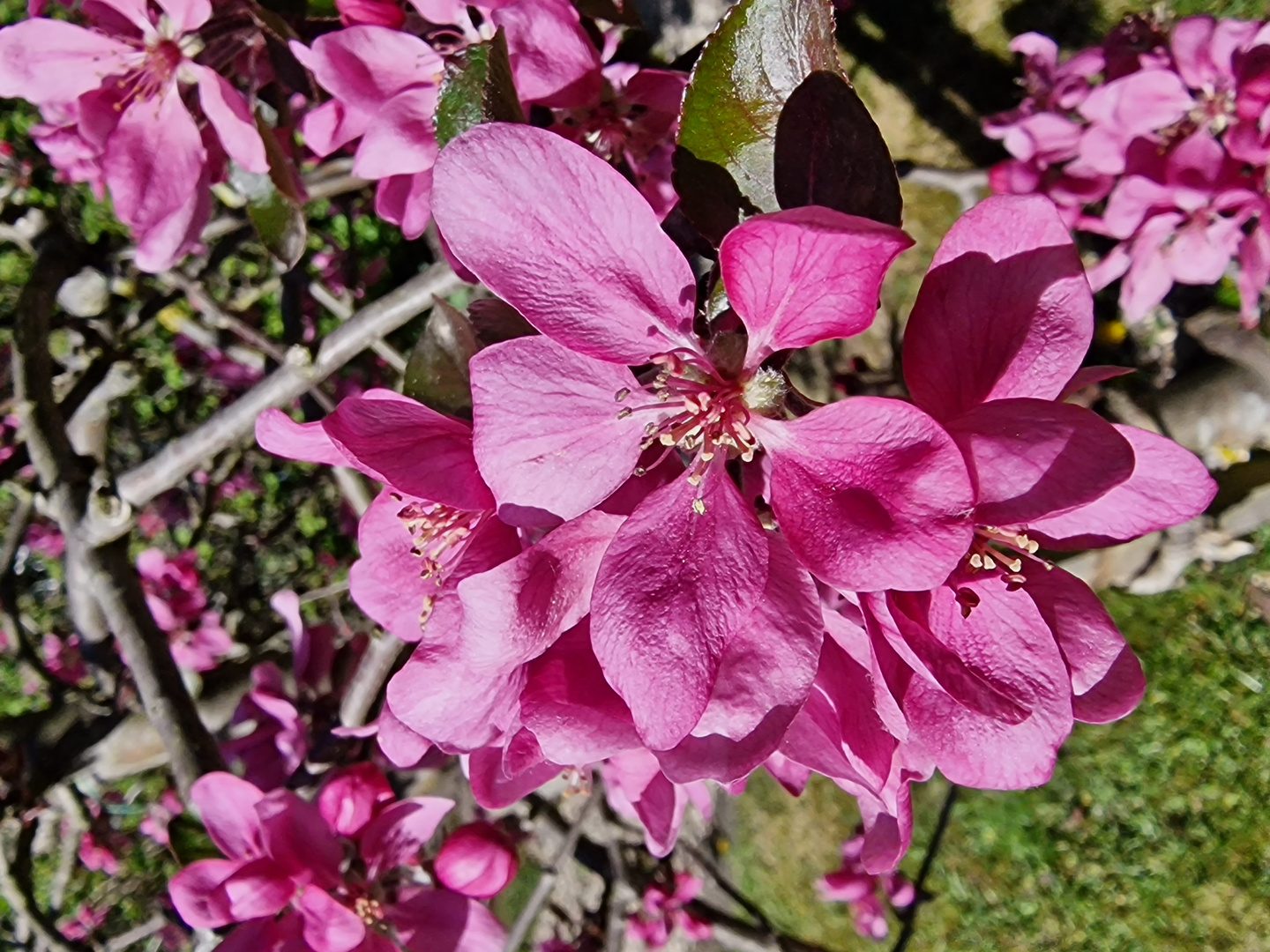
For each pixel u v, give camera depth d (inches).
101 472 7.0
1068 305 3.1
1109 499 3.5
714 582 3.2
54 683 11.2
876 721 3.3
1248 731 13.8
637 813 4.3
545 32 4.1
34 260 8.3
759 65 3.3
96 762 9.8
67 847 11.9
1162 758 14.2
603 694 3.3
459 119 3.6
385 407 3.5
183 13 5.0
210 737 6.8
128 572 6.9
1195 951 13.7
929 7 13.9
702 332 3.4
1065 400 3.5
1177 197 7.1
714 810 16.3
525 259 3.1
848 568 3.0
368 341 6.1
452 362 4.1
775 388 3.4
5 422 12.8
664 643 3.1
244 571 14.7
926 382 3.2
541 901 9.2
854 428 3.1
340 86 4.5
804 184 3.3
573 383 3.3
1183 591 14.1
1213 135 7.3
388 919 6.0
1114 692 3.5
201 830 6.2
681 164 3.4
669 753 3.1
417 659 3.5
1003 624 3.3
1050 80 9.7
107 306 8.6
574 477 3.4
